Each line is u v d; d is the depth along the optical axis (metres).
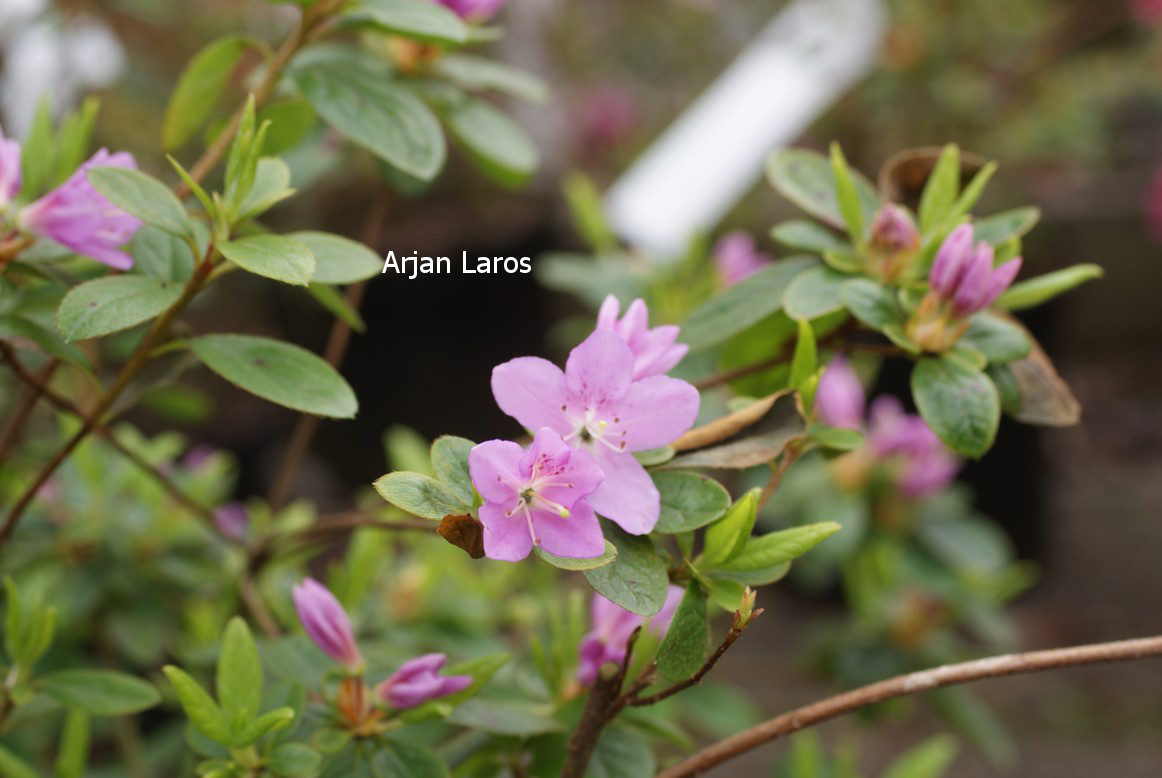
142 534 0.85
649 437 0.58
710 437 0.61
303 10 0.68
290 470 0.80
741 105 1.51
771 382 0.70
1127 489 2.15
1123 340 2.63
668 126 2.32
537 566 0.98
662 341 0.60
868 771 1.41
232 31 1.68
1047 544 1.84
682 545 0.60
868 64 1.84
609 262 1.03
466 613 0.83
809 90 1.63
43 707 0.68
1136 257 2.55
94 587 0.81
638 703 0.60
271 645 0.66
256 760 0.62
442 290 1.73
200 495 0.88
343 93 0.68
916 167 0.69
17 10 1.25
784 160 0.69
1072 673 1.65
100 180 0.60
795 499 0.99
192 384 1.82
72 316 0.60
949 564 0.98
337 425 1.82
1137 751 1.47
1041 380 0.66
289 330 1.82
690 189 1.38
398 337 1.76
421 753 0.64
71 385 1.06
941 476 0.96
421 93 0.74
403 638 0.80
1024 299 0.67
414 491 0.56
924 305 0.64
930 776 0.80
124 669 0.93
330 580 0.79
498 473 0.56
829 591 1.72
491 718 0.64
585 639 0.64
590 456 0.57
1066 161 2.28
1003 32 1.91
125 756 0.91
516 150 0.75
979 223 0.67
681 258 1.01
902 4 1.84
